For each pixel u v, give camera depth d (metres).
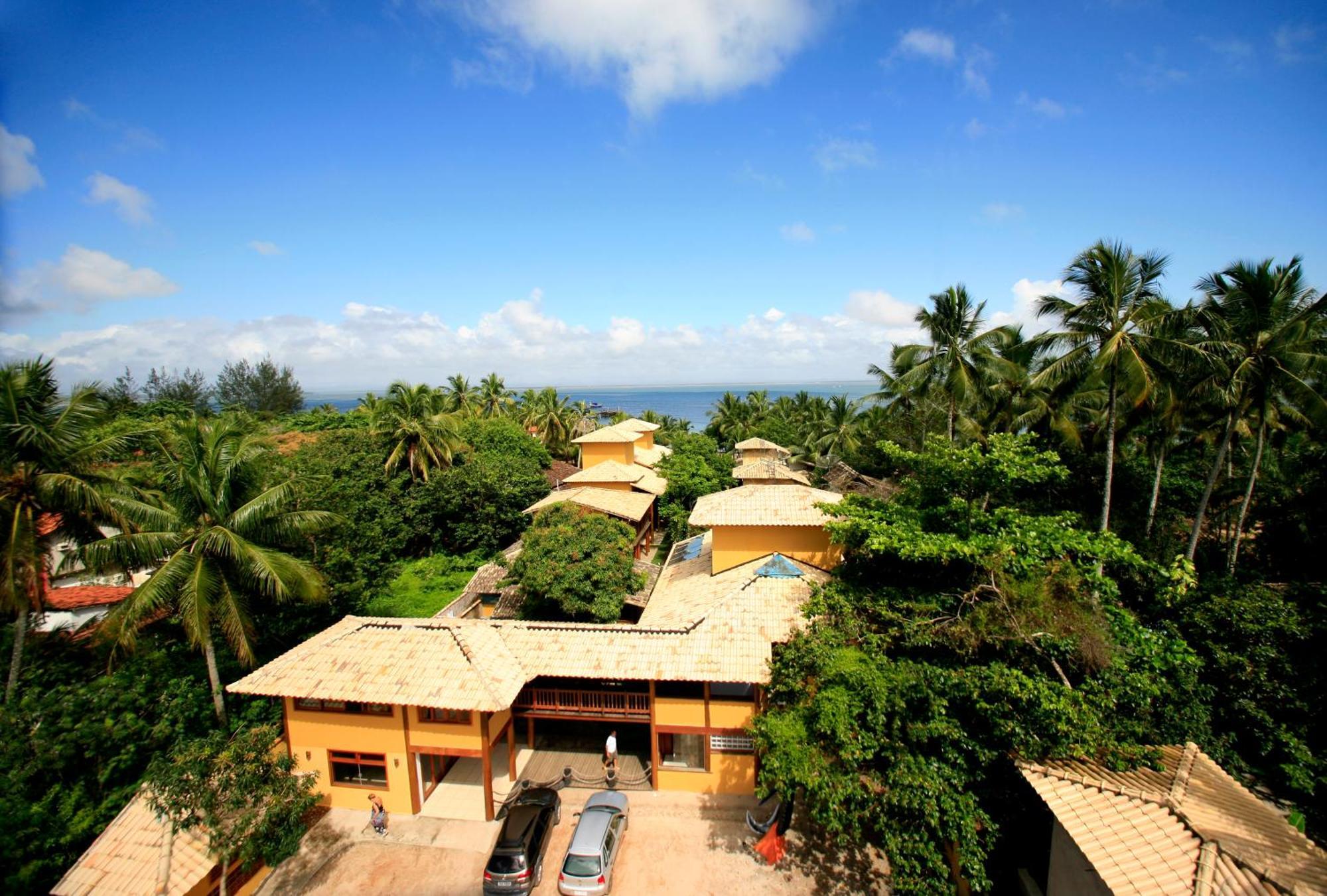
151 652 21.52
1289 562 27.42
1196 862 11.02
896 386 41.53
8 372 18.44
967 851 13.34
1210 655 19.66
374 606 34.19
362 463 42.84
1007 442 18.20
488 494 43.97
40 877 15.51
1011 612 15.34
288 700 19.27
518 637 20.31
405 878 16.80
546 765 21.17
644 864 16.86
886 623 17.36
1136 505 32.69
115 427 34.97
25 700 17.59
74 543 22.00
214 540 19.70
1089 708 13.94
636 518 37.81
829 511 19.94
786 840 17.62
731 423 85.50
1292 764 16.91
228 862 15.50
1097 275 22.92
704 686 19.31
